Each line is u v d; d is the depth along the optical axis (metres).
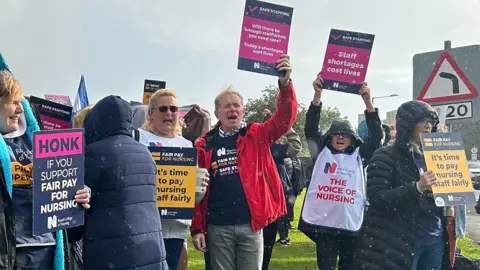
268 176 4.85
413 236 4.70
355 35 4.94
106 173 3.62
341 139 5.29
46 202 3.24
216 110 4.97
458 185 4.65
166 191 4.47
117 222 3.59
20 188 3.38
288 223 9.68
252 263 4.72
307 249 9.33
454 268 5.66
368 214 4.88
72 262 4.31
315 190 5.24
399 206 4.66
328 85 5.04
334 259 5.26
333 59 5.01
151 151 4.45
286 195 7.75
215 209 4.73
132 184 3.70
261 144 4.84
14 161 3.37
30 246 3.33
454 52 5.91
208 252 5.11
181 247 4.75
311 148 5.51
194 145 5.00
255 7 4.45
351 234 5.11
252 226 4.66
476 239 11.01
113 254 3.55
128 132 3.90
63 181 3.33
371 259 4.74
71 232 3.78
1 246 3.07
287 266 7.86
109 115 3.82
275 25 4.48
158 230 3.79
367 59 4.96
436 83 6.02
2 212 3.11
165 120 4.85
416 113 4.78
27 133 3.58
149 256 3.64
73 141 3.38
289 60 4.49
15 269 3.26
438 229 4.86
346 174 5.20
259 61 4.48
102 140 3.78
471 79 5.79
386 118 9.46
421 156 4.91
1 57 3.69
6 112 3.28
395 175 4.81
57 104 6.15
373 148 5.39
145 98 8.70
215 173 4.77
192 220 4.82
